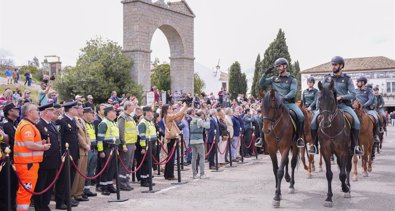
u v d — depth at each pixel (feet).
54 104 33.06
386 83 197.06
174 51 126.52
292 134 31.68
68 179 28.58
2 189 27.86
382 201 31.73
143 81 109.91
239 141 57.93
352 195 33.91
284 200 32.55
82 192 33.45
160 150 47.03
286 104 33.06
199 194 35.47
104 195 35.50
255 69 201.77
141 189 38.19
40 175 28.60
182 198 33.96
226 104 93.25
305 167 43.47
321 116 31.04
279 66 33.32
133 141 38.22
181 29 123.75
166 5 117.19
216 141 48.73
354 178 40.14
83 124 34.04
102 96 102.37
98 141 35.04
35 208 29.30
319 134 31.04
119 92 104.53
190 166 53.36
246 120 60.49
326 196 33.73
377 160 55.01
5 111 29.25
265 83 34.45
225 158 53.88
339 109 31.71
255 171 47.85
